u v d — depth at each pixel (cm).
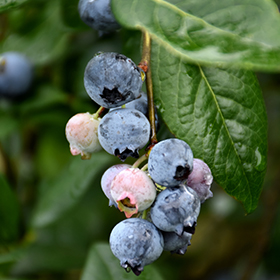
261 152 31
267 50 26
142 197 28
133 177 28
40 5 38
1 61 39
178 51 27
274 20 27
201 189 29
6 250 40
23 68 39
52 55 39
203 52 27
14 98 41
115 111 28
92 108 41
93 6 31
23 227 41
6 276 39
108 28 32
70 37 41
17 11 39
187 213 27
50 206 39
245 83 31
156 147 28
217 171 30
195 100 31
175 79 31
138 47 33
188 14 27
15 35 40
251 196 31
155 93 31
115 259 35
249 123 31
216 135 31
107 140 28
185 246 29
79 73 41
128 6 28
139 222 28
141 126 28
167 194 28
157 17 28
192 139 31
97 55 28
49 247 42
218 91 31
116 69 28
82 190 38
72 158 40
